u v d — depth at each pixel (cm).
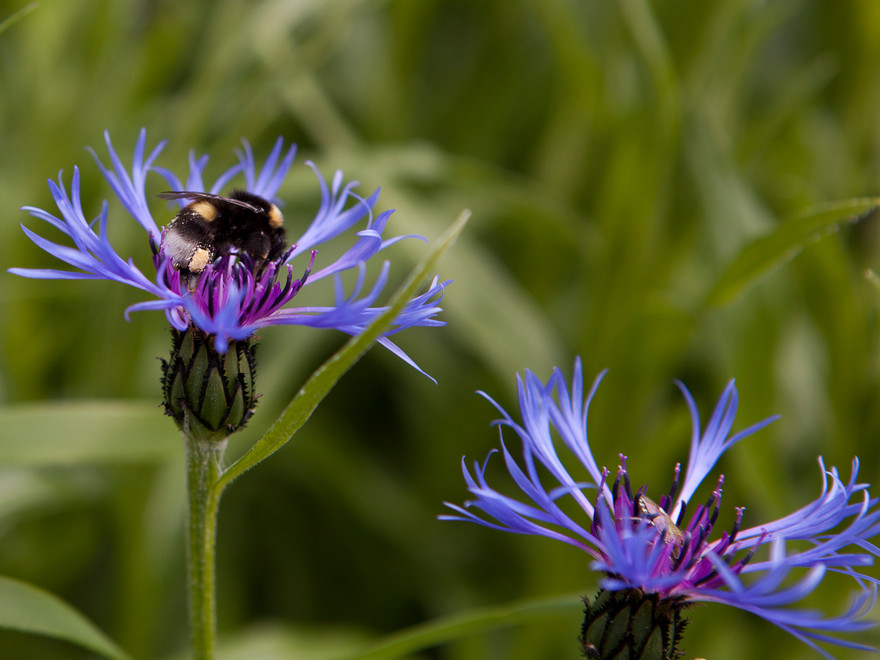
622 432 62
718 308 59
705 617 63
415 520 67
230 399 51
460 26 87
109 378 63
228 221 52
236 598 66
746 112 85
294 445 64
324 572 70
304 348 64
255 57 65
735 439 51
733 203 61
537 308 74
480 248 70
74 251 50
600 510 48
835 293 61
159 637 65
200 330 51
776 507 60
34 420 55
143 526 62
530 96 80
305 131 77
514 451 71
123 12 65
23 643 64
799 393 66
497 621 53
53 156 64
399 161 64
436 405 70
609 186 63
